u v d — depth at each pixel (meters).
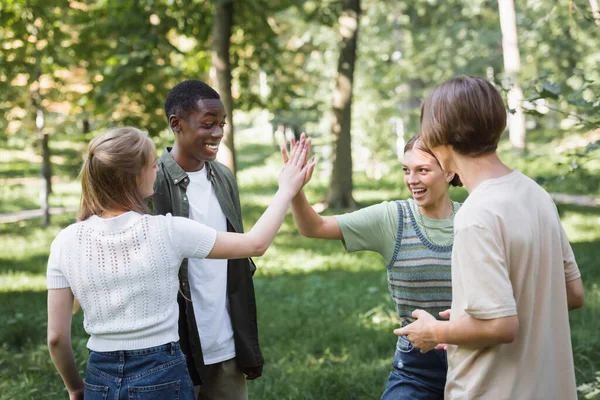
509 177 2.27
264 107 16.48
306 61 28.02
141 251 2.58
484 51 30.59
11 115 16.31
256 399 5.10
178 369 2.61
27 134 17.59
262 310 8.08
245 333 3.42
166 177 3.31
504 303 2.09
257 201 20.88
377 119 27.12
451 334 2.18
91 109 14.64
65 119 16.62
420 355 2.99
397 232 3.00
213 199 3.41
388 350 6.41
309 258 12.19
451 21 32.22
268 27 15.52
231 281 3.41
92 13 13.95
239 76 16.14
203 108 3.25
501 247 2.15
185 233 2.62
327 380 5.41
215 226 3.40
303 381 5.42
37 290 9.81
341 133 17.88
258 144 42.44
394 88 28.20
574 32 5.06
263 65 16.22
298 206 2.93
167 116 3.33
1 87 14.81
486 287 2.10
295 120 28.70
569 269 2.45
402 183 22.98
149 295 2.58
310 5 18.53
